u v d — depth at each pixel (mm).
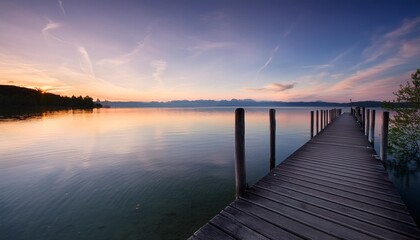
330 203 3510
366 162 5961
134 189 7762
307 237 2617
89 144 17891
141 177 9094
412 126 10883
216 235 2693
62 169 10477
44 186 8180
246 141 18500
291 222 2955
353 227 2799
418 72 10406
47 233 5152
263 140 19062
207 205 6473
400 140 11148
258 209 3348
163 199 6898
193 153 14133
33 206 6520
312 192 3973
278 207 3402
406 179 8531
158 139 20516
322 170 5301
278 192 3990
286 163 5973
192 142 18703
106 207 6410
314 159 6359
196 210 6172
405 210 3227
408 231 2695
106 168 10562
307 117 54031
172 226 5379
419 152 10914
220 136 22469
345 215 3117
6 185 8328
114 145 17391
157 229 5262
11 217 5895
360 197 3721
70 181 8688
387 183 4367
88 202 6750
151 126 34094
